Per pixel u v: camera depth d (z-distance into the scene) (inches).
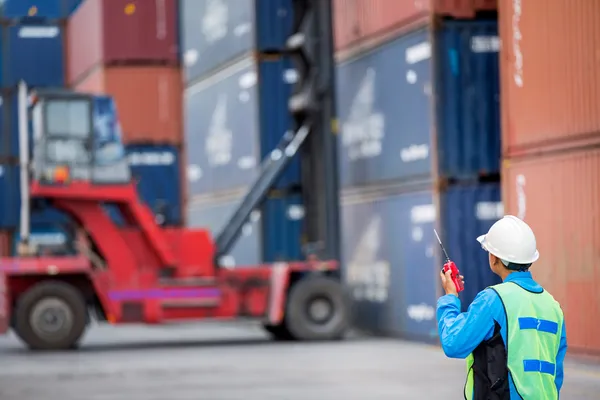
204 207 2122.3
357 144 1626.5
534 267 1178.6
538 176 1165.7
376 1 1550.2
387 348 1417.3
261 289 1560.0
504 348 442.0
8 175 2519.7
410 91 1454.2
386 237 1533.0
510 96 1213.1
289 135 1675.7
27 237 1529.3
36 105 1524.4
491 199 1401.3
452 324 446.0
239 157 1895.9
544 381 440.1
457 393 996.6
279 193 1766.7
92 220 1528.1
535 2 1162.0
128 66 2351.1
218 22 2004.2
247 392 1031.0
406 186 1469.0
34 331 1477.6
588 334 1095.6
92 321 2144.4
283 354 1382.9
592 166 1079.0
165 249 1529.3
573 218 1109.7
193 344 1576.0
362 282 1617.9
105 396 1024.9
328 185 1630.2
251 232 1804.9
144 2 2353.6
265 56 1803.6
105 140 1523.1
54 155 1510.8
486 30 1405.0
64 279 1523.1
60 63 2647.6
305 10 1690.5
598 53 1062.4
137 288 1525.6
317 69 1637.6
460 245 1393.9
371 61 1571.1
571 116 1107.3
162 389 1066.7
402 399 962.1
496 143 1401.3
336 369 1200.8
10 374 1218.6
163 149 2353.6
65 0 2657.5
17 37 2632.9
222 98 1993.1
